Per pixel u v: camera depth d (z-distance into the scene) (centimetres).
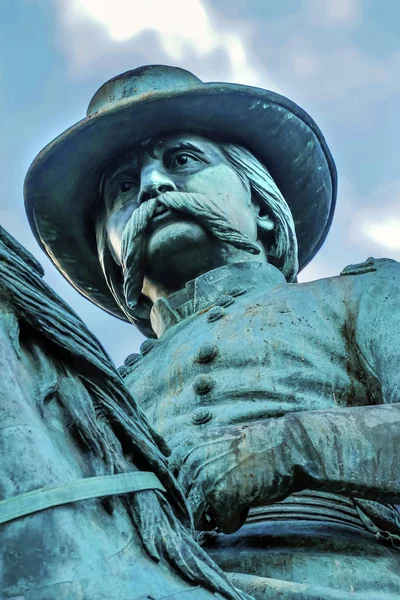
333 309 582
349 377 557
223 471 467
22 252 354
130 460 337
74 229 771
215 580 320
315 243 808
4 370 306
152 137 707
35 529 286
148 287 683
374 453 470
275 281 645
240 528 500
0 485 289
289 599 427
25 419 300
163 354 606
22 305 324
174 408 566
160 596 295
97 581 284
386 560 472
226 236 657
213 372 570
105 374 334
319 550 479
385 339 548
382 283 584
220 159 704
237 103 720
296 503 510
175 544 321
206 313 613
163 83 741
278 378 556
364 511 505
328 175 785
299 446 469
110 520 308
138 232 660
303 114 751
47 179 745
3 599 275
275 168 760
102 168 729
